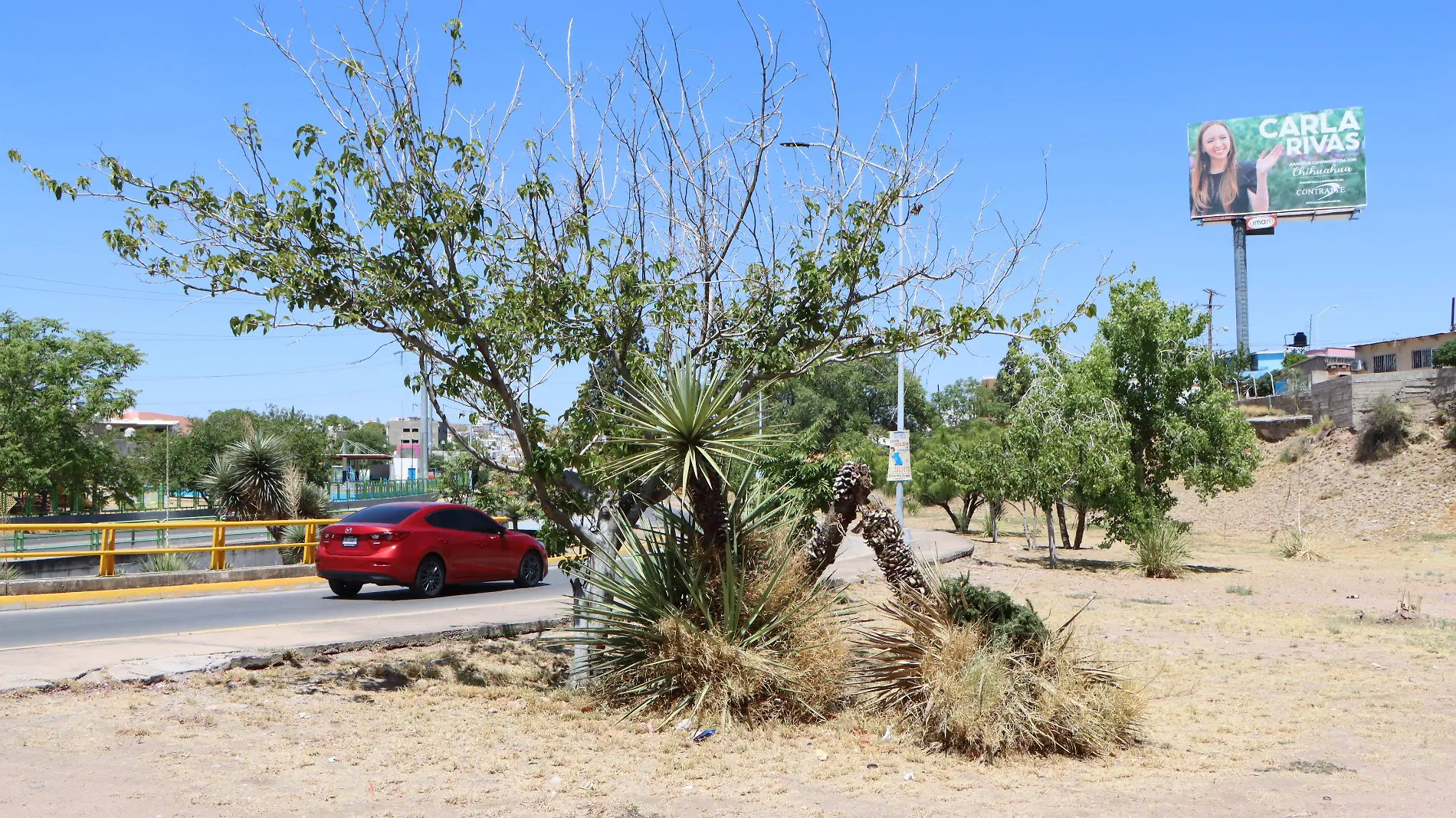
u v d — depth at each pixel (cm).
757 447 862
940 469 4053
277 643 1062
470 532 1828
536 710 852
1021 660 762
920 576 847
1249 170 8500
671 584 860
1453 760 754
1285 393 6288
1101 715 762
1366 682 1077
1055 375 2819
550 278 931
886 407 6325
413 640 1153
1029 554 3075
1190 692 1019
